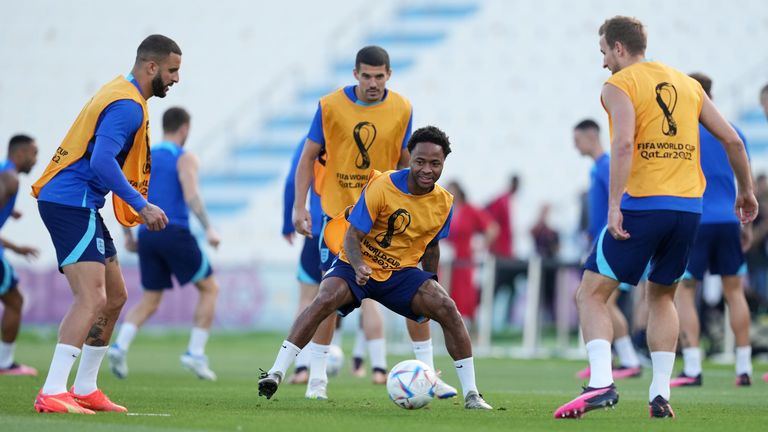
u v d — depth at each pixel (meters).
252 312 68.62
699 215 21.41
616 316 40.50
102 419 19.88
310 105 104.81
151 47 21.83
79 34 116.50
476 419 20.72
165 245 36.69
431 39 106.50
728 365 48.28
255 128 103.81
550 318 59.50
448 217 23.06
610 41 21.94
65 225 21.30
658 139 21.16
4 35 117.00
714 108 22.05
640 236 21.00
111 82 21.77
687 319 35.31
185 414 21.30
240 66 110.94
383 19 110.62
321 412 22.14
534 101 97.81
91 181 21.55
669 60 95.56
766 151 84.31
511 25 104.81
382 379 34.03
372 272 23.02
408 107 27.97
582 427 19.31
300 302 33.75
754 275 53.09
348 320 73.50
